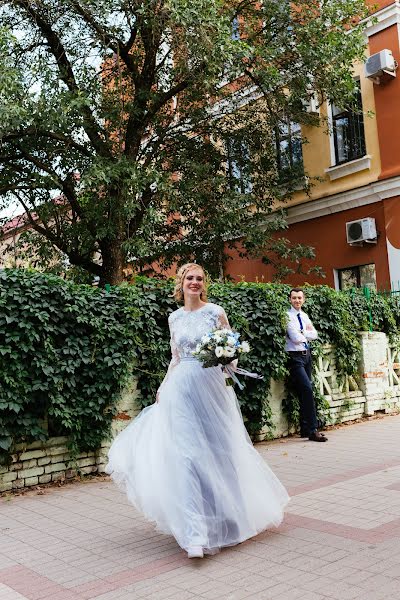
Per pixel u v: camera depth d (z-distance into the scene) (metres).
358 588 3.27
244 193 14.86
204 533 3.90
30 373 6.46
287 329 8.58
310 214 16.12
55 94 11.22
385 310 10.93
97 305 7.05
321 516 4.73
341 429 9.41
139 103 13.43
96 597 3.39
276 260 16.94
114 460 4.54
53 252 16.06
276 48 12.96
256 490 4.34
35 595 3.49
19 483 6.44
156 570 3.79
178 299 4.76
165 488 4.11
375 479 5.86
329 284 15.67
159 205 14.15
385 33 14.36
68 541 4.55
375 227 14.45
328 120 15.62
